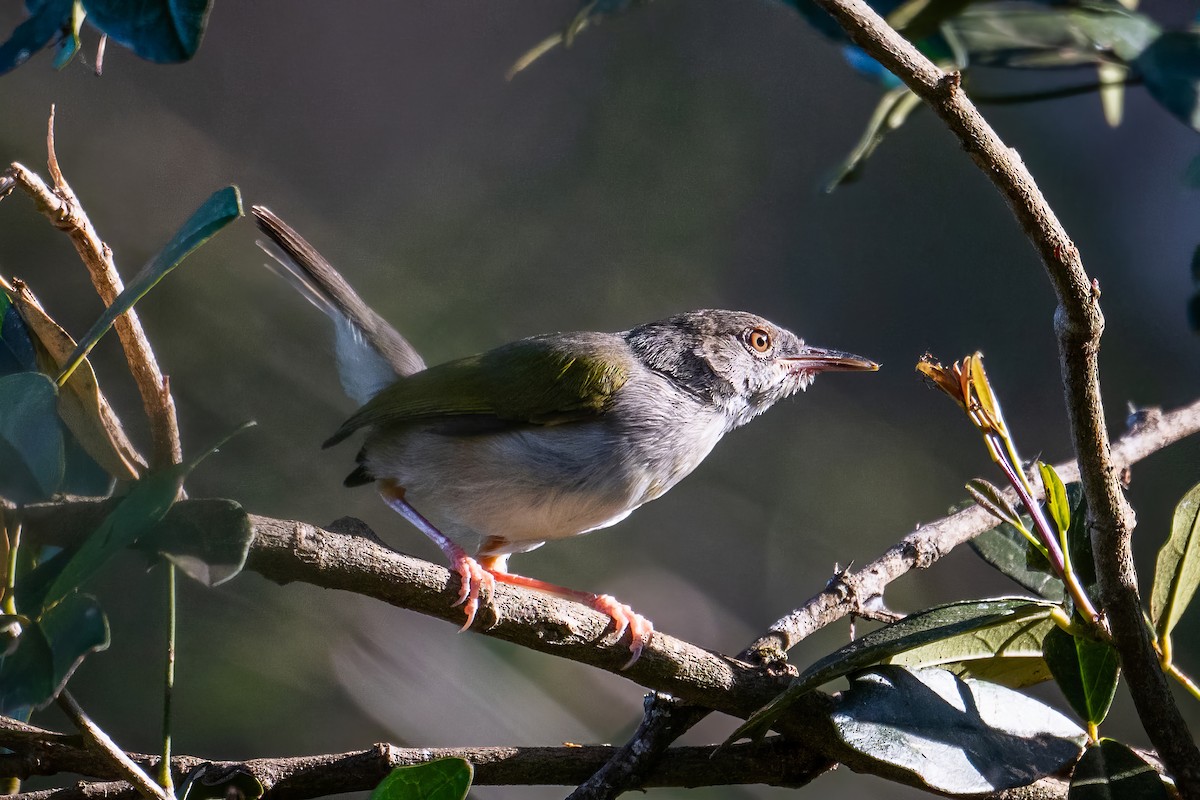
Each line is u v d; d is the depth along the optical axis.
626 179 16.66
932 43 6.78
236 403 13.09
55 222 4.40
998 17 6.86
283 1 17.36
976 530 6.44
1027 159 16.39
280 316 13.70
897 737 4.74
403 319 15.06
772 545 14.68
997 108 16.50
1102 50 6.66
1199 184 5.96
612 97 17.06
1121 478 6.38
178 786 4.93
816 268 16.58
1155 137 16.39
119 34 4.52
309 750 10.80
